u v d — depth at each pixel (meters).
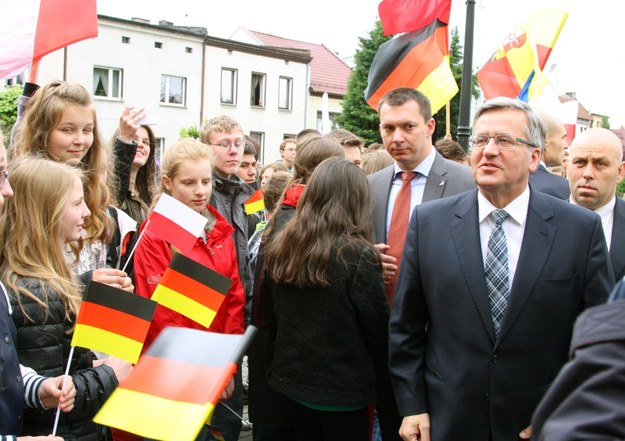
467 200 2.51
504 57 6.88
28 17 3.67
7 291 2.20
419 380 2.51
